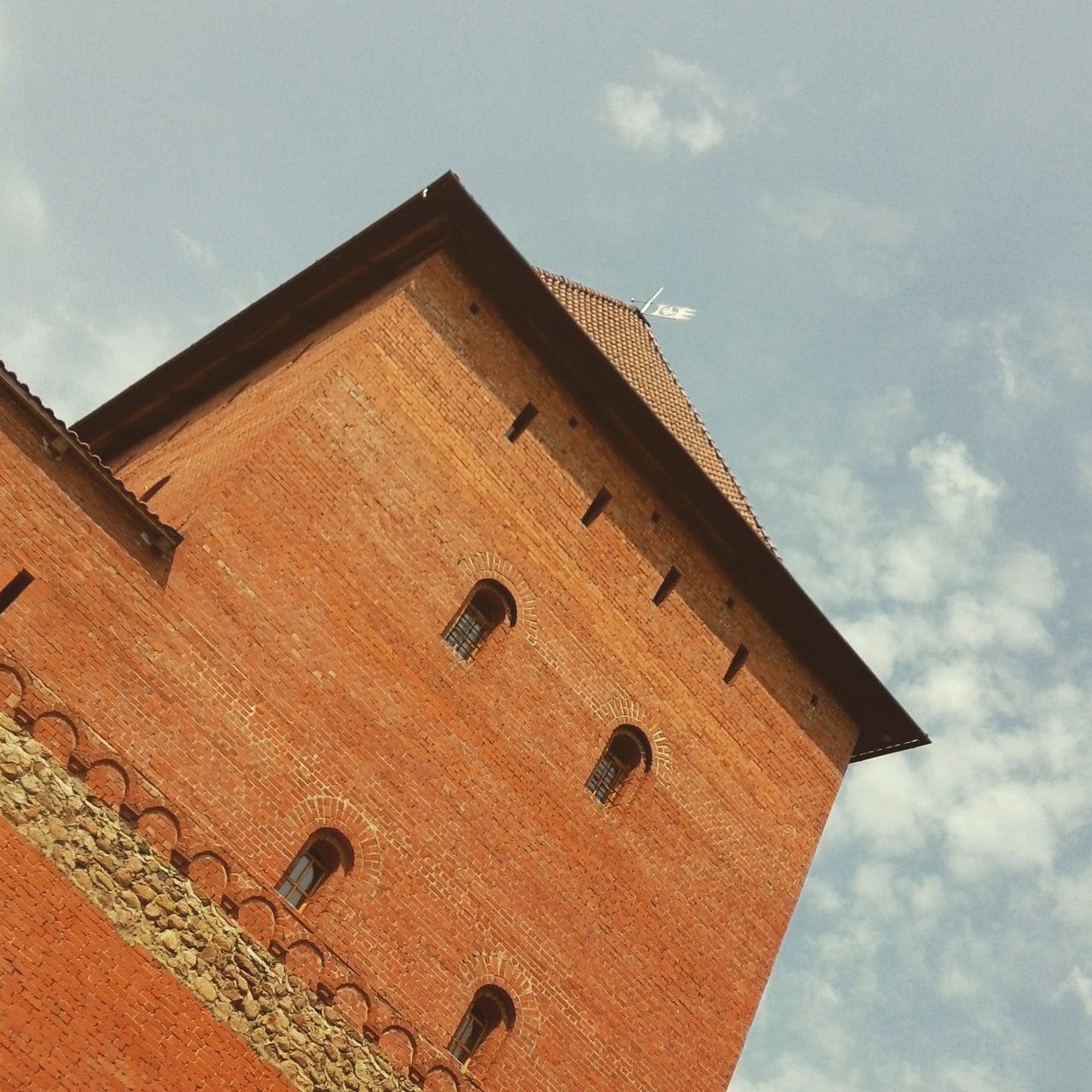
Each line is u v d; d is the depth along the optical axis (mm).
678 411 28969
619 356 28344
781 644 27250
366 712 20891
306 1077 18531
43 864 17141
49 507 18719
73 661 18391
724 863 24750
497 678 22625
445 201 23766
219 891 18578
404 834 20781
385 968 19984
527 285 24188
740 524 26031
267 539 20750
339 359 22562
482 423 23750
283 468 21281
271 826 19484
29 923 16844
